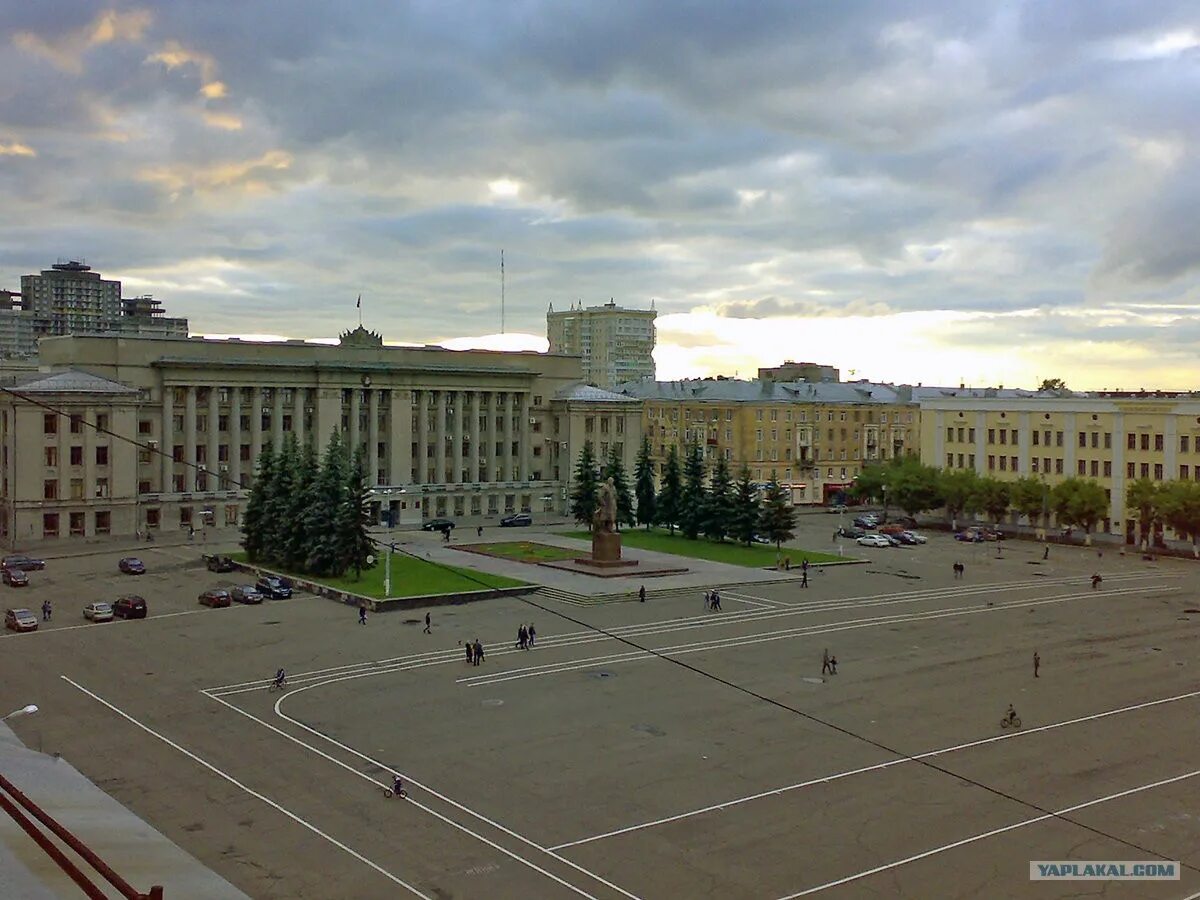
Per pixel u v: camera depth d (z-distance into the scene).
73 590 87.00
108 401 116.69
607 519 100.19
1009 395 194.62
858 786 42.34
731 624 75.75
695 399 179.75
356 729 49.69
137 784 41.94
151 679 58.66
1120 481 134.25
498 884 33.25
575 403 151.75
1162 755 46.44
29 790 22.22
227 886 18.67
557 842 36.62
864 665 63.34
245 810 39.31
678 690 57.19
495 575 93.94
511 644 68.31
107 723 50.25
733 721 51.34
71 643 67.69
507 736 48.69
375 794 41.09
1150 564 112.94
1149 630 74.62
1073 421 140.25
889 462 170.00
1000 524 147.25
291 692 56.19
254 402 128.50
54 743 47.16
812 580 96.94
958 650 67.69
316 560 91.38
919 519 158.12
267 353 129.62
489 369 145.50
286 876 33.59
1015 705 54.56
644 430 184.00
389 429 138.00
